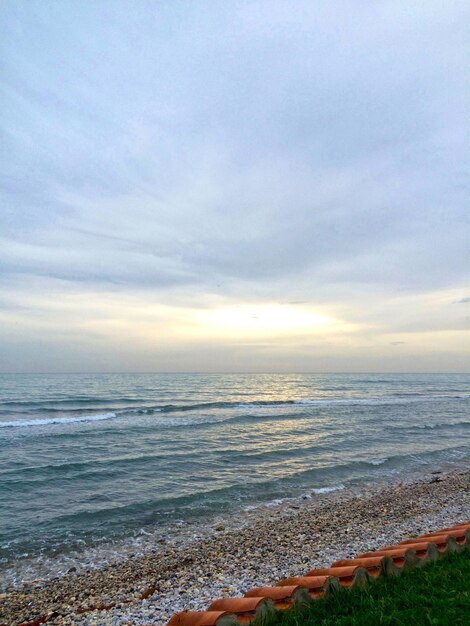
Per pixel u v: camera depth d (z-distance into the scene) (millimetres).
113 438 24266
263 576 7926
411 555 5609
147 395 57625
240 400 53188
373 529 10719
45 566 8797
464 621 3920
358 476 16906
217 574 8133
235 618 4164
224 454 20297
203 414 37031
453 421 33594
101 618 6574
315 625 4094
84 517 11828
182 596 7227
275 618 4223
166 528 11070
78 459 18766
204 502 13289
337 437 25672
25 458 18875
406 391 76188
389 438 25609
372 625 3979
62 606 7086
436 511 12258
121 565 8789
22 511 12250
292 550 9344
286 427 29578
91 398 50125
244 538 10250
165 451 20766
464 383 112625
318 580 4871
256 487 15023
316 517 11906
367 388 85250
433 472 17672
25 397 50094
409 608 4262
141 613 6676
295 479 16219
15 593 7613
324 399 56250
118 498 13555
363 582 4941
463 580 4875
